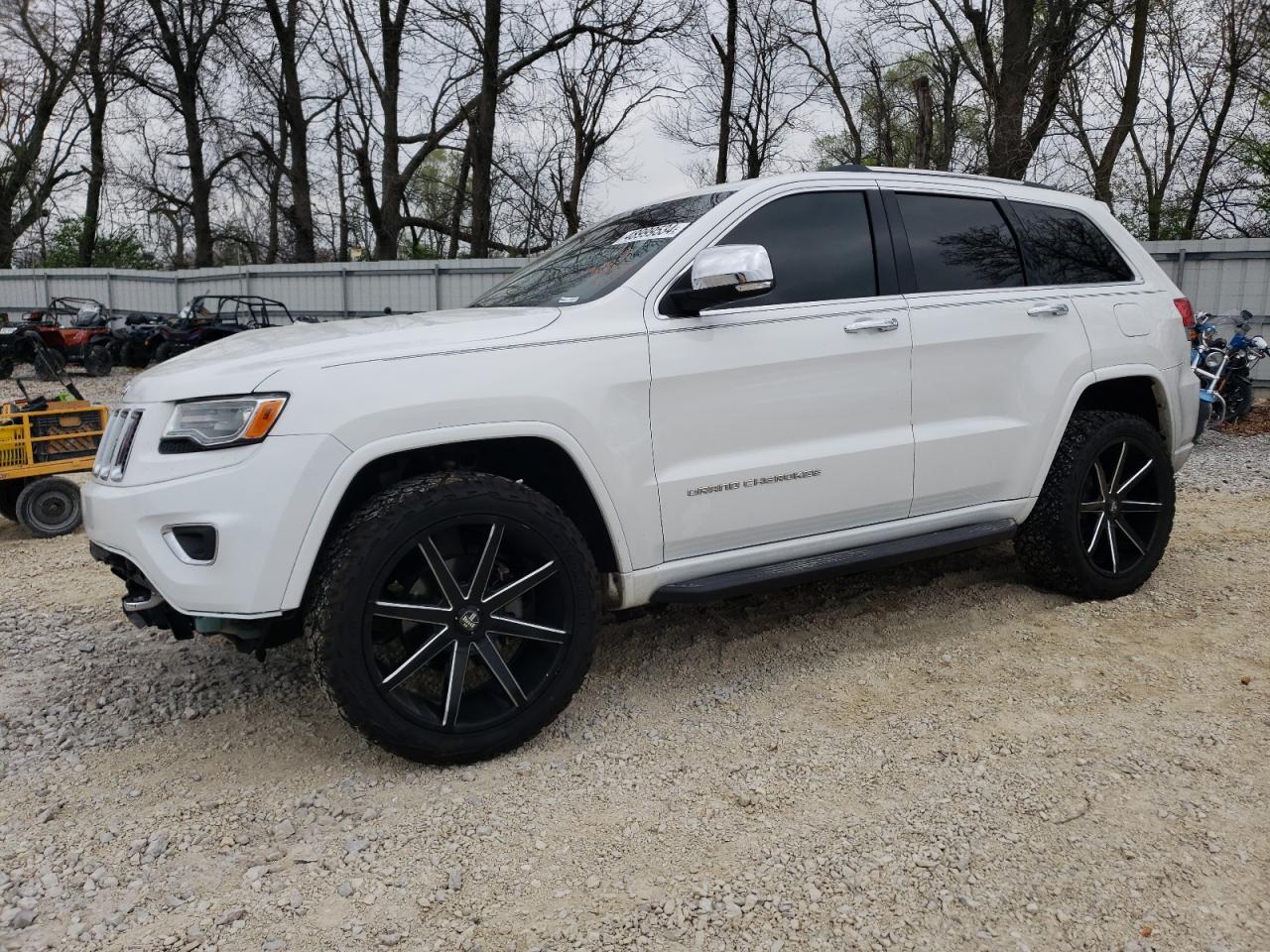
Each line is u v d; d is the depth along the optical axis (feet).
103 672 12.67
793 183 11.93
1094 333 13.87
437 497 9.28
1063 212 14.44
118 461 9.75
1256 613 13.71
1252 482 23.97
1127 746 9.92
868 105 81.20
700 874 8.00
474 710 9.91
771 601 14.79
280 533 8.80
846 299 11.88
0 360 56.18
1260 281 43.21
